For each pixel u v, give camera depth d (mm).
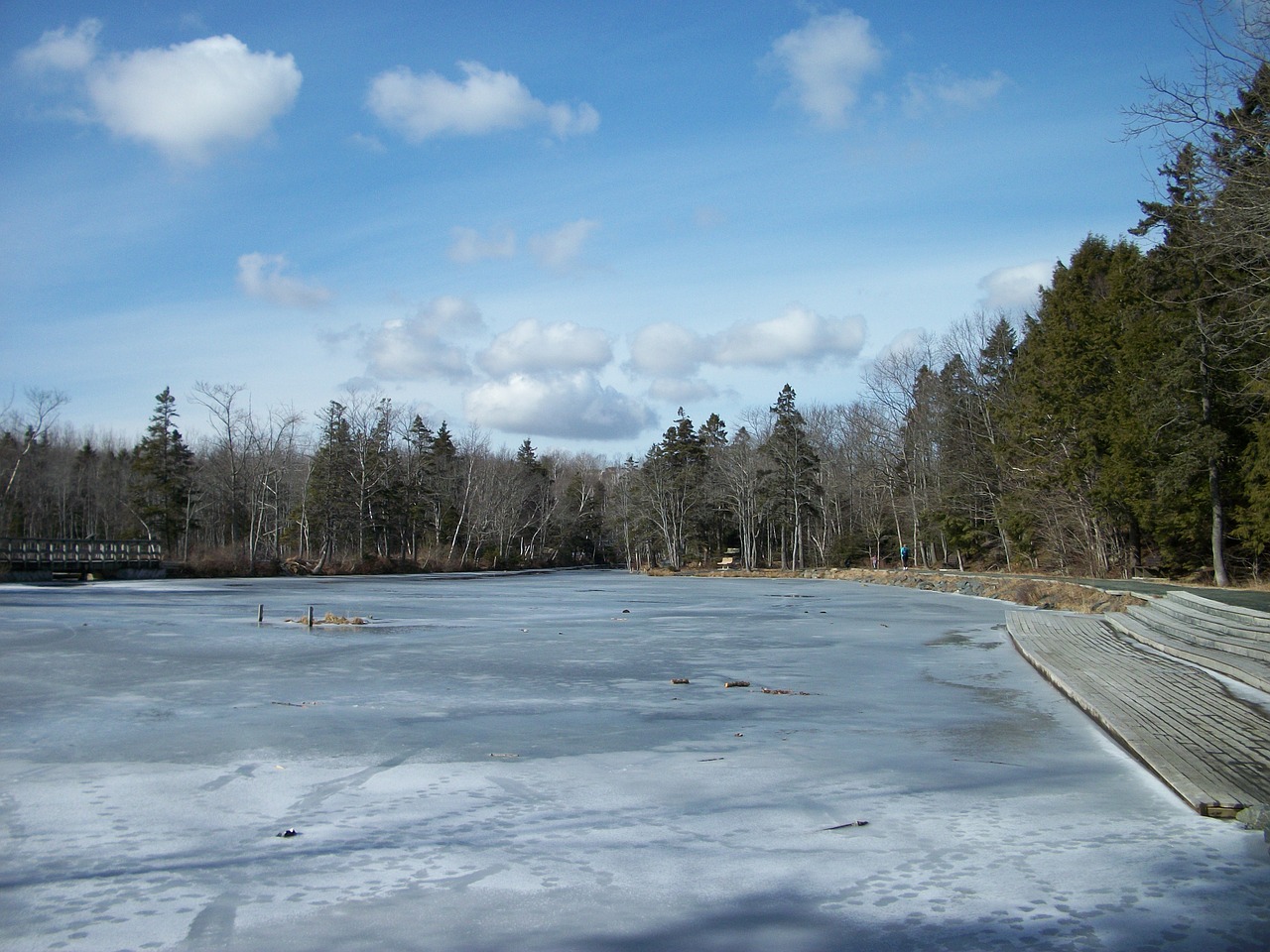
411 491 76438
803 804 7055
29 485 68625
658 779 7816
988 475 51281
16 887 5391
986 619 24578
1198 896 5086
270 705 11469
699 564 83688
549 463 114000
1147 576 35875
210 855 5945
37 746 9125
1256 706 10406
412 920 4875
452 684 13266
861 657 16297
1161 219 17875
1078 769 8117
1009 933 4625
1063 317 37969
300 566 61188
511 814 6828
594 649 17750
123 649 17500
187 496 68438
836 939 4586
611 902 5109
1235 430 29781
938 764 8344
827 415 85438
